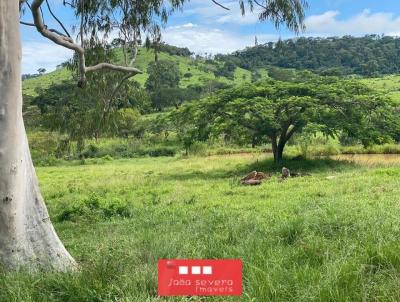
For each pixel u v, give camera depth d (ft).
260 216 30.42
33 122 43.60
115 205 39.78
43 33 23.59
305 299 12.76
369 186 43.34
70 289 14.26
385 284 13.35
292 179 56.59
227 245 19.25
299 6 30.50
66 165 124.36
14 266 17.37
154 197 49.49
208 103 77.51
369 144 75.46
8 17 17.07
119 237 25.04
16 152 17.43
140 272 15.16
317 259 16.22
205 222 28.04
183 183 62.64
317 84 80.84
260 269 14.66
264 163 76.84
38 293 14.37
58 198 57.21
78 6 32.35
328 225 21.22
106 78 36.52
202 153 121.49
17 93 17.43
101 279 14.74
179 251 17.74
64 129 41.96
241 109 72.43
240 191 49.37
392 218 21.79
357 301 12.61
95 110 39.04
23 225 17.87
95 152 139.74
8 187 17.28
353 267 14.05
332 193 41.42
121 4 34.68
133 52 35.37
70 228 34.76
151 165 105.09
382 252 15.21
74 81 38.93
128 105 44.80
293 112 73.20
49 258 18.24
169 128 108.88
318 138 113.09
